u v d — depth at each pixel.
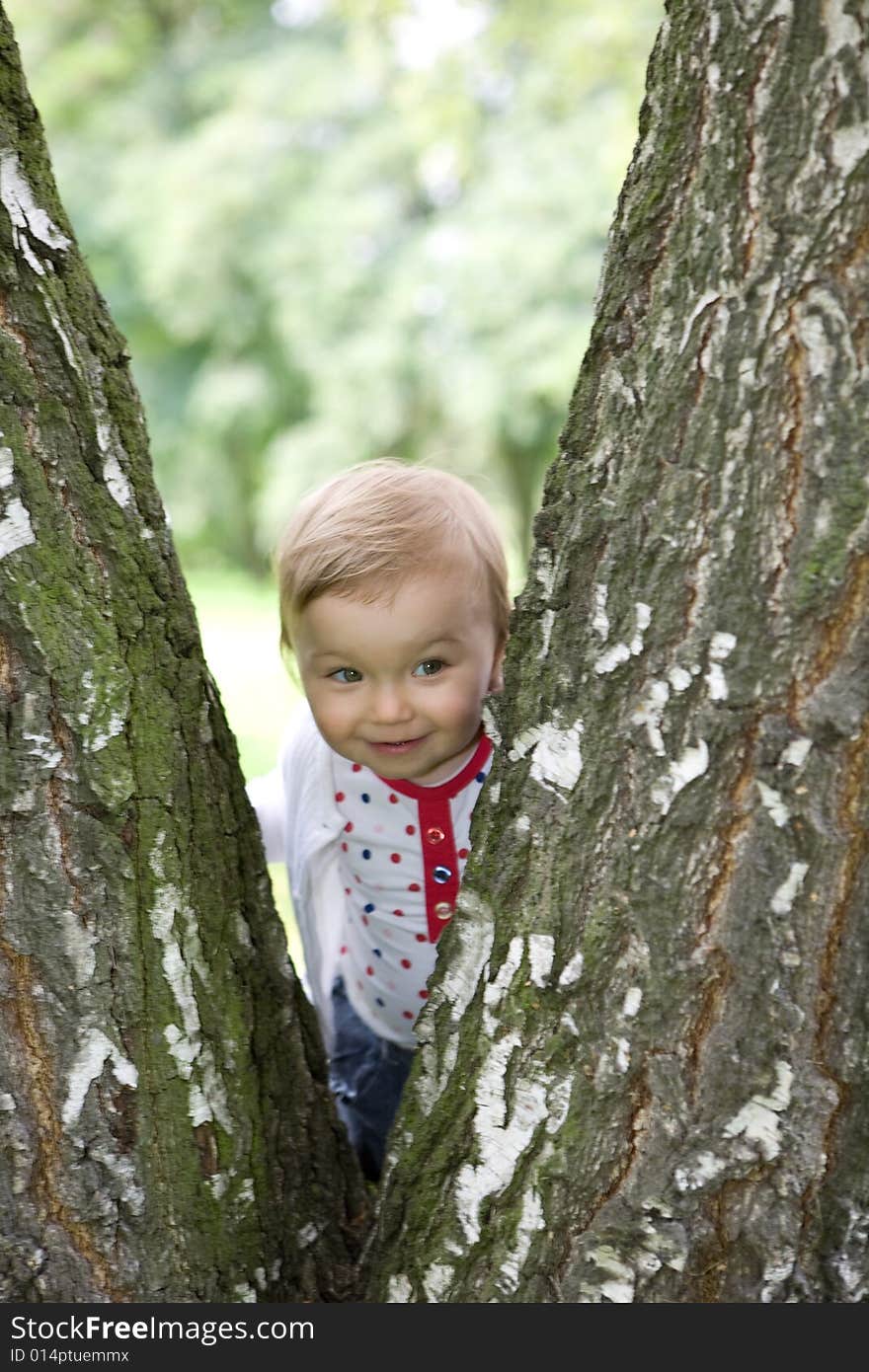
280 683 10.10
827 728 1.60
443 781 2.40
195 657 1.94
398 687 2.21
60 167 13.94
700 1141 1.71
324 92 12.84
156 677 1.86
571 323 10.98
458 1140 1.85
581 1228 1.77
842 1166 1.72
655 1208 1.73
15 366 1.72
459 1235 1.85
